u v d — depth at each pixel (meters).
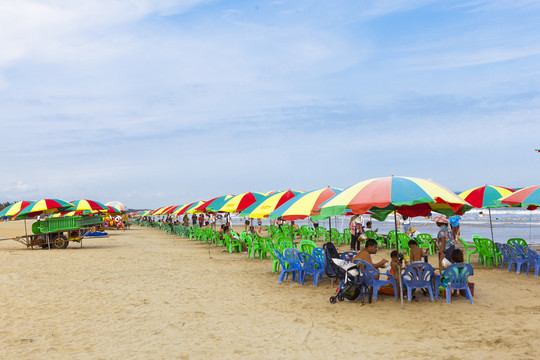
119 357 5.17
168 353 5.30
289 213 9.67
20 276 11.55
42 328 6.52
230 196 17.66
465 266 7.60
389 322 6.52
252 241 16.06
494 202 10.80
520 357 4.80
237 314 7.30
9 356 5.23
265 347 5.49
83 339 5.94
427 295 8.31
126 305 8.08
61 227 20.78
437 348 5.23
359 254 8.30
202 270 12.74
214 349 5.45
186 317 7.13
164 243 24.73
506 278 10.11
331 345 5.51
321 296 8.63
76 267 13.46
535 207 11.16
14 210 19.84
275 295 8.87
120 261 15.13
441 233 10.59
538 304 7.42
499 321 6.37
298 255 10.30
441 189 7.09
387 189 6.87
